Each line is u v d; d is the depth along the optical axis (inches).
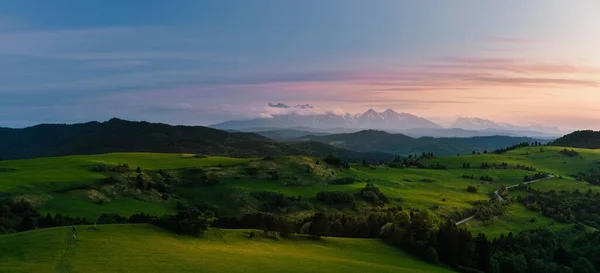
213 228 4325.8
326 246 4547.2
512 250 6461.6
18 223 5487.2
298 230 5349.4
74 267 2800.2
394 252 4877.0
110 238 3491.6
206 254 3442.4
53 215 6210.6
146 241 3563.0
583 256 5876.0
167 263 3083.2
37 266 2763.3
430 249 4923.7
